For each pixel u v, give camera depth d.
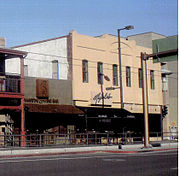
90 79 35.72
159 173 14.33
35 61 38.12
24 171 14.95
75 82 34.31
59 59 35.72
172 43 28.36
